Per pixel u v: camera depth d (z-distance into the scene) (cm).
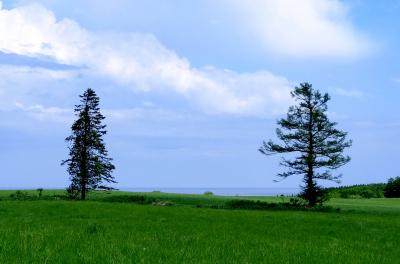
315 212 4766
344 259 1382
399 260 1426
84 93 6762
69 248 1374
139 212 3534
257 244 1684
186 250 1405
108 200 6144
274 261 1291
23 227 2084
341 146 5538
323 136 5638
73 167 6569
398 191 9831
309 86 5753
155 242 1596
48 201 4975
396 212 5069
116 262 1144
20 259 1141
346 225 2880
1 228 1995
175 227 2339
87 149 6638
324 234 2302
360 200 7888
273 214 3975
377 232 2461
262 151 5731
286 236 2109
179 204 5947
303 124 5694
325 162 5503
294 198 5938
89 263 1135
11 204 4147
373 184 10788
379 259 1406
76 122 6662
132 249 1366
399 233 2431
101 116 6806
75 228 2053
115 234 1831
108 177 6725
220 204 5991
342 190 10588
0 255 1183
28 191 8000
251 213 4028
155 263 1159
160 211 3775
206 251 1393
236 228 2447
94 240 1575
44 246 1397
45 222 2428
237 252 1416
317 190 5631
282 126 5756
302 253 1475
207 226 2492
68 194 6694
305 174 5650
